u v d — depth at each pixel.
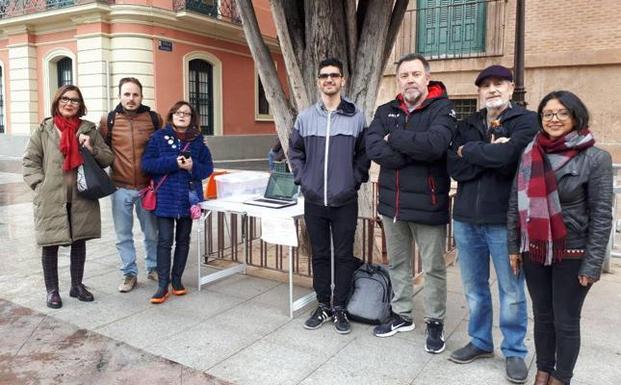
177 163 4.17
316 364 3.24
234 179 4.97
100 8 14.84
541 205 2.59
